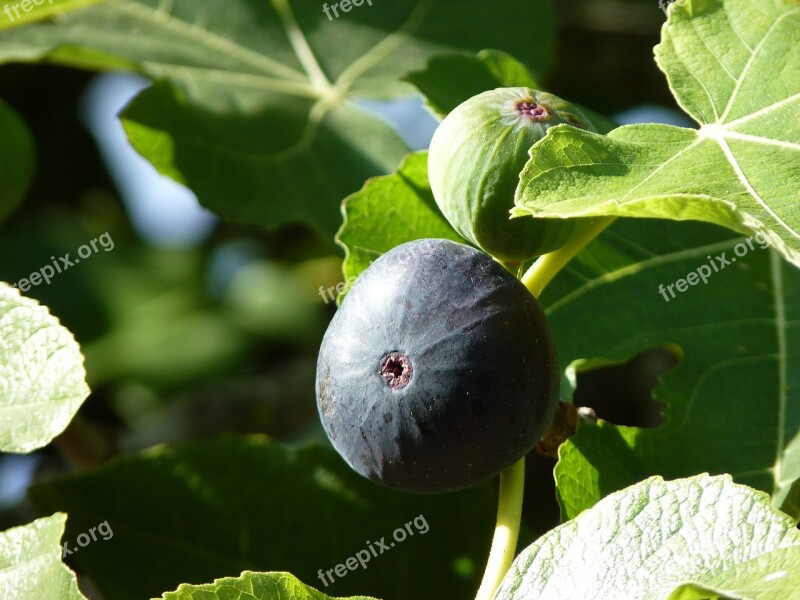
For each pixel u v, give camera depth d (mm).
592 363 482
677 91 415
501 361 382
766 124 403
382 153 597
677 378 482
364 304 390
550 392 391
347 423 393
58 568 408
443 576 504
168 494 514
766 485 461
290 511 514
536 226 408
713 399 478
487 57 530
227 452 519
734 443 469
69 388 421
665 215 382
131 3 642
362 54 628
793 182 388
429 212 469
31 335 426
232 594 392
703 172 390
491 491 506
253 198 577
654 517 379
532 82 531
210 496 516
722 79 415
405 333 384
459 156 408
